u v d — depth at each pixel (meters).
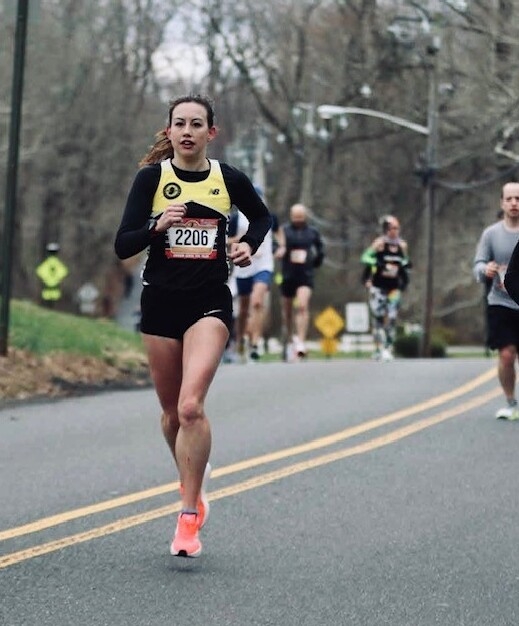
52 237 80.81
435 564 10.12
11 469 13.81
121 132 79.31
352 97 66.44
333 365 25.20
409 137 71.25
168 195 10.03
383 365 25.11
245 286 27.86
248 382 21.75
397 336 58.25
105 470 13.77
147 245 9.95
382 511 11.89
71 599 9.15
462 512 11.85
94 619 8.71
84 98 78.62
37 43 72.56
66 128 77.62
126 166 79.75
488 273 16.47
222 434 16.08
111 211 80.00
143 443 15.53
